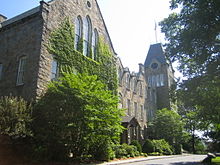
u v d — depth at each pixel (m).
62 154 15.86
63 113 15.90
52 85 17.03
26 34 20.08
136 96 40.81
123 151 23.47
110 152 20.06
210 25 15.21
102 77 26.08
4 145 15.17
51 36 19.94
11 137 14.45
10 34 21.33
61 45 20.84
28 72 18.50
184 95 18.59
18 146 15.53
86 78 17.41
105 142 19.02
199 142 61.88
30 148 15.34
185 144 54.81
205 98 17.95
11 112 14.03
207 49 16.28
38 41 18.92
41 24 19.33
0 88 20.00
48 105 16.16
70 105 16.02
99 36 27.22
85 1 25.81
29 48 19.33
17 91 18.59
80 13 24.55
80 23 24.59
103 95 17.16
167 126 39.41
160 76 56.31
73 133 16.23
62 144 15.70
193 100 18.38
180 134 40.16
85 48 24.86
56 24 20.78
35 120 15.74
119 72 36.03
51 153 15.45
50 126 15.91
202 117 24.08
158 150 33.47
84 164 15.70
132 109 38.28
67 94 16.12
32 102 16.84
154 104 50.16
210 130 41.84
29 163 14.56
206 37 15.45
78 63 22.62
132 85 40.25
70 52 21.78
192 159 26.27
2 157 14.79
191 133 51.91
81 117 15.74
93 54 25.89
